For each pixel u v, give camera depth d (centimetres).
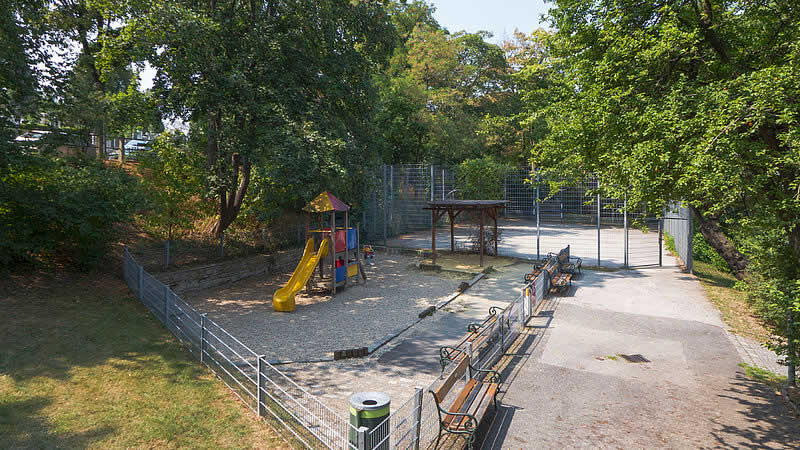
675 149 774
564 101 1174
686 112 765
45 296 1087
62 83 1313
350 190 2308
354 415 532
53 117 1333
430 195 3303
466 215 3641
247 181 1797
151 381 770
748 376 909
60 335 893
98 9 1553
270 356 1004
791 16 852
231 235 1920
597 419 722
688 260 1978
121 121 1628
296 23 1678
